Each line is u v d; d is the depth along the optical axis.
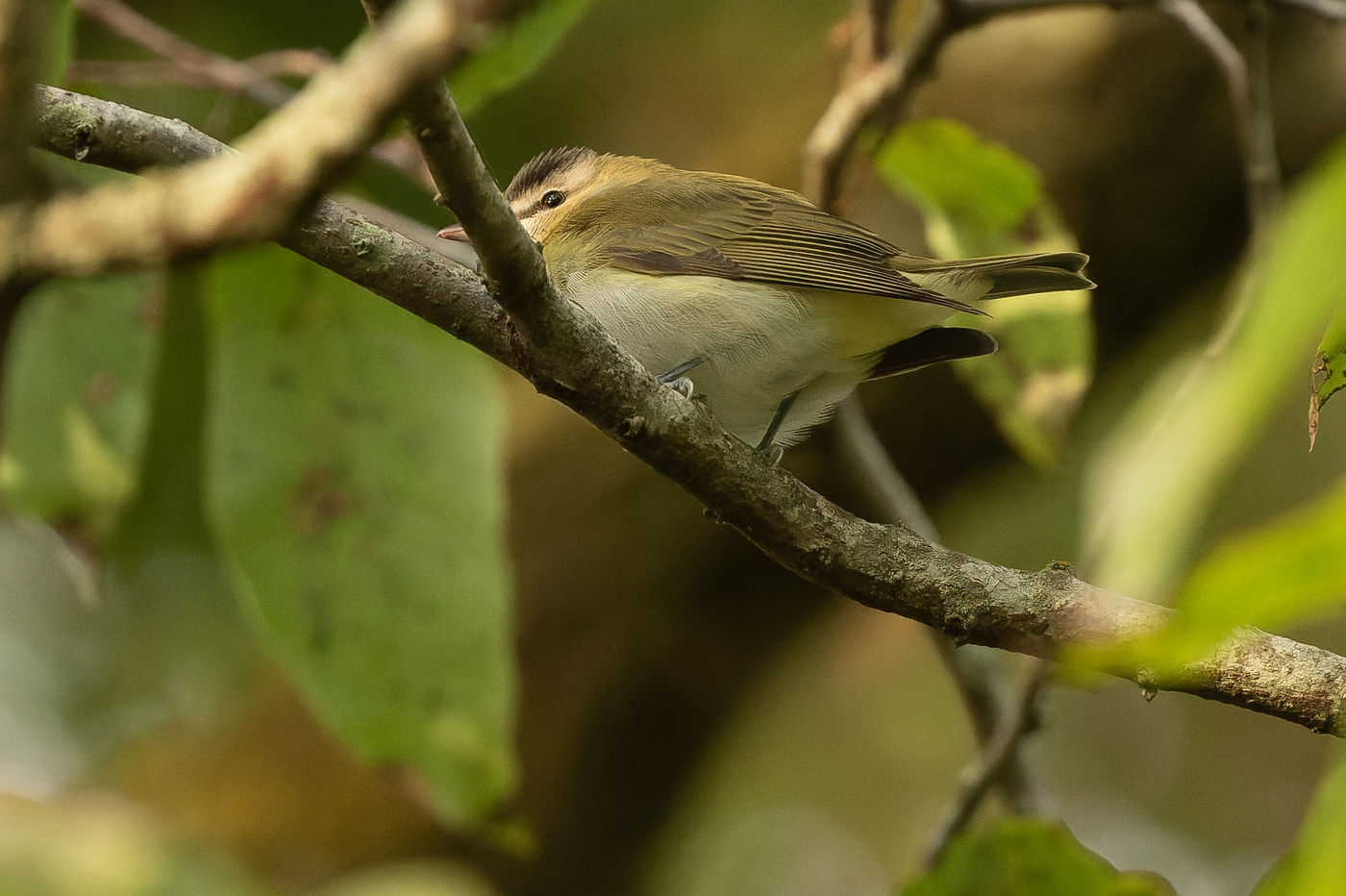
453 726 7.35
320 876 11.69
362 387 7.56
